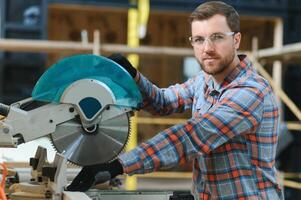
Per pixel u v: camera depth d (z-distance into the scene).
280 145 4.64
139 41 5.93
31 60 5.17
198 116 1.86
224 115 1.79
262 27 6.09
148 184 5.45
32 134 1.82
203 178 1.99
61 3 5.14
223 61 1.90
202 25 1.89
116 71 1.87
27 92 5.15
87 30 5.93
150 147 1.72
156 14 5.71
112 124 1.90
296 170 5.39
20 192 2.03
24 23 5.07
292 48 4.48
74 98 1.85
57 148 1.87
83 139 1.88
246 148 1.92
